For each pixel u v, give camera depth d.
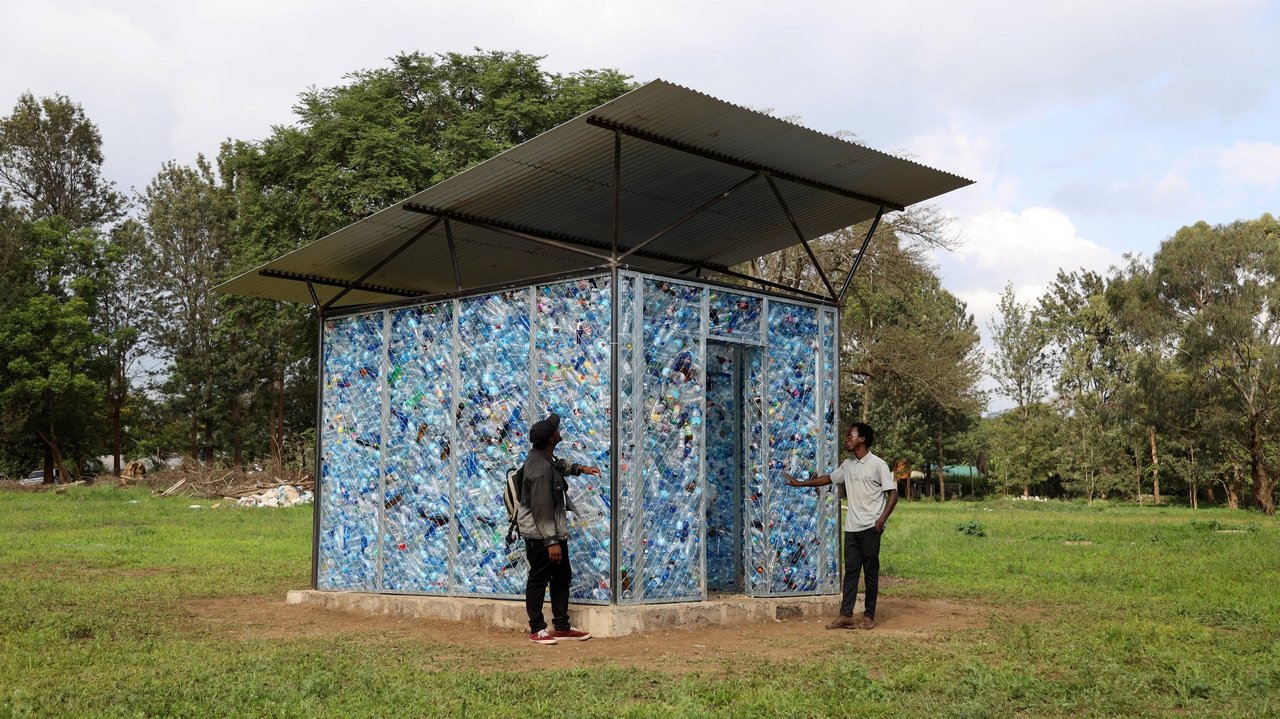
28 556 16.38
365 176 27.73
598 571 9.37
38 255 55.78
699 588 9.89
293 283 13.27
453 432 10.75
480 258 12.81
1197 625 9.46
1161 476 64.31
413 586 10.99
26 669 7.25
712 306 10.30
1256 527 27.20
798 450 11.06
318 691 6.55
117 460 59.59
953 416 68.00
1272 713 5.86
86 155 61.12
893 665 7.48
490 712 5.95
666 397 9.75
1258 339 48.06
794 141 9.40
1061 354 73.25
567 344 9.82
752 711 5.88
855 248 34.97
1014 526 28.45
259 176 30.78
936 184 10.81
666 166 10.04
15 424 50.56
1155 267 50.84
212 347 57.38
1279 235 60.66
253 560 16.58
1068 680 6.75
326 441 12.23
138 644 8.47
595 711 5.93
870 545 9.77
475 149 28.77
